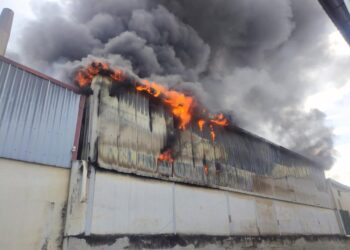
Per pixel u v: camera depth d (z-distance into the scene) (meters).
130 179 5.65
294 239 10.86
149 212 5.74
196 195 7.21
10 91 4.36
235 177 9.21
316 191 15.13
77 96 5.52
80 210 4.55
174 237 6.01
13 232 3.73
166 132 7.17
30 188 4.12
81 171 4.78
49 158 4.54
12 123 4.22
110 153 5.44
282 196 11.68
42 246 3.97
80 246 4.34
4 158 3.97
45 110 4.79
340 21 3.16
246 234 8.33
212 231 7.12
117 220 5.05
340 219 15.81
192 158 7.70
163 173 6.52
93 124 5.32
